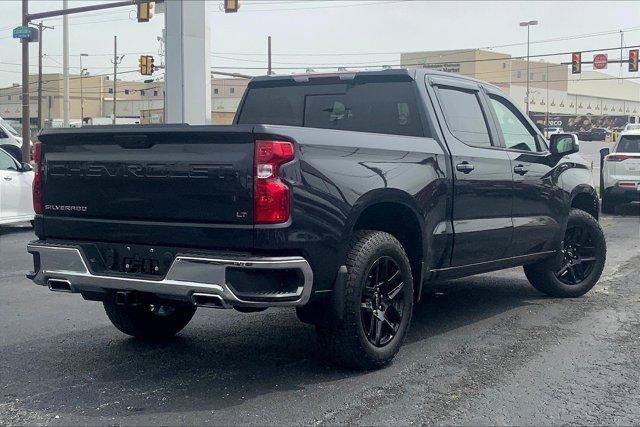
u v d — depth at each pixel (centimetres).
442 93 643
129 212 501
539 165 727
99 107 10556
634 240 1280
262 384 518
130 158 496
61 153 531
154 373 545
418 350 600
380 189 525
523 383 519
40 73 5106
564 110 9225
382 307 542
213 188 467
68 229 531
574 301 788
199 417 457
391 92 637
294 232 464
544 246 747
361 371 541
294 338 641
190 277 466
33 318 725
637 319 703
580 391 503
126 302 505
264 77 709
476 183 633
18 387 516
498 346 612
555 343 620
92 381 528
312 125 680
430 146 594
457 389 505
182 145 478
